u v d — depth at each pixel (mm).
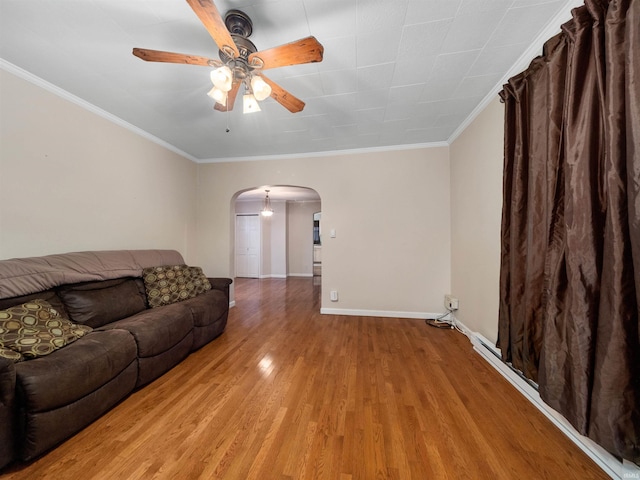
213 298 2766
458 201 3082
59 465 1205
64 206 2232
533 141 1597
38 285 1735
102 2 1368
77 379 1351
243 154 3863
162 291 2566
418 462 1234
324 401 1696
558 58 1401
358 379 1965
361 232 3645
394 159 3541
